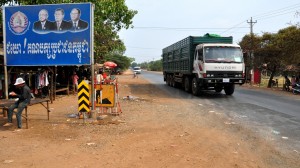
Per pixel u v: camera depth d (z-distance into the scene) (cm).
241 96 1933
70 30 1097
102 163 615
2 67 1559
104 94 1139
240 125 991
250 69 3281
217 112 1258
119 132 880
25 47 1129
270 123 1027
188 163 618
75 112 1234
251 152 697
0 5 1688
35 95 1750
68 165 603
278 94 2097
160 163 617
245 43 3150
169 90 2372
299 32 2412
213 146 742
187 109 1338
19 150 704
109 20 2595
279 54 2777
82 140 791
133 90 2361
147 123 1012
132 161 628
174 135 847
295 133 883
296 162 631
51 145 746
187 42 2030
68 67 2105
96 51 2947
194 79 1945
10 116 963
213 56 1769
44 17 1109
